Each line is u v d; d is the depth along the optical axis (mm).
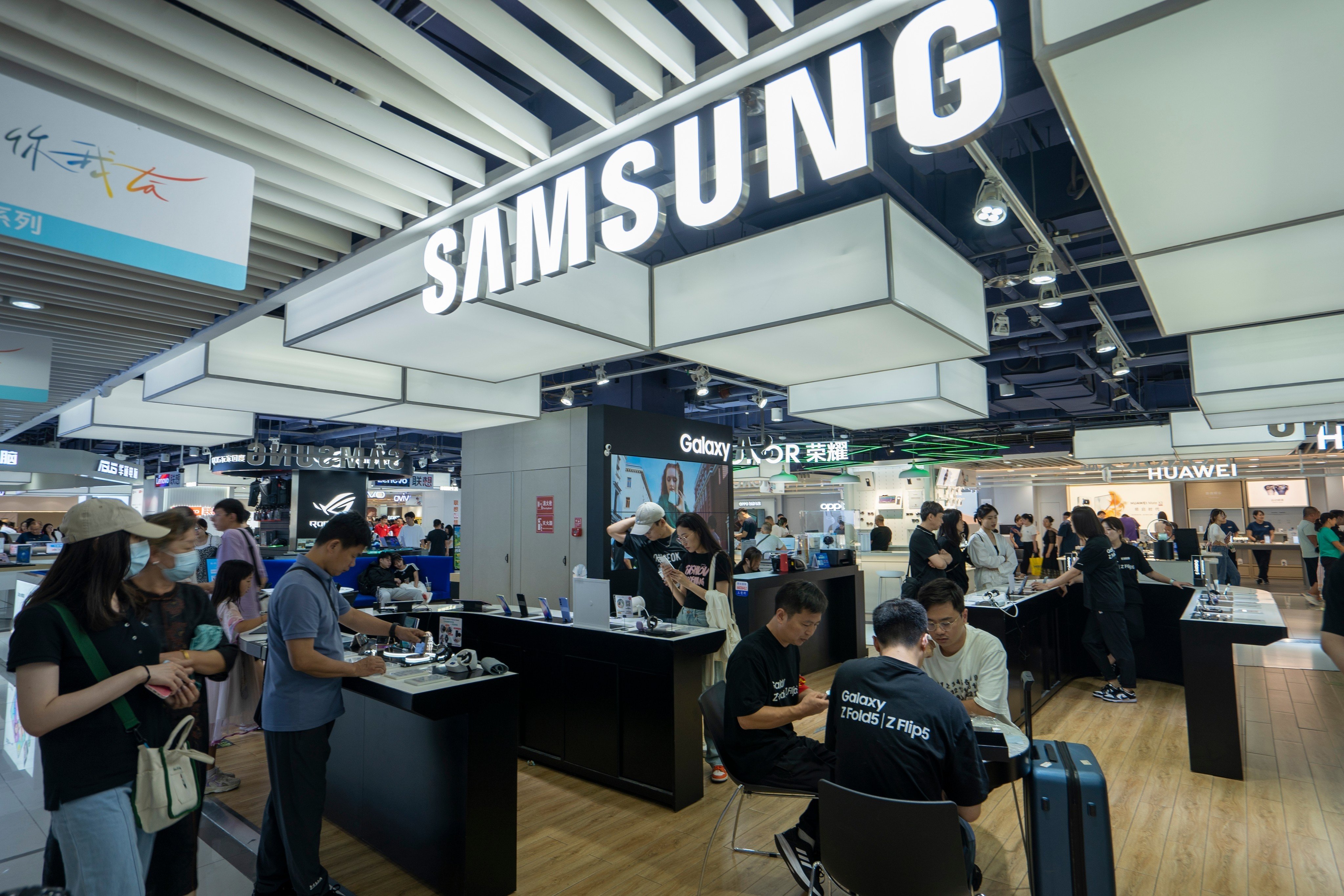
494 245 3521
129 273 3951
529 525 7258
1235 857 3045
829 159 2580
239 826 3336
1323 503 15820
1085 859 2154
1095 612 5625
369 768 3281
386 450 14688
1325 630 2279
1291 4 1785
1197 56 1991
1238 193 2754
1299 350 5566
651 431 6957
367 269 4176
